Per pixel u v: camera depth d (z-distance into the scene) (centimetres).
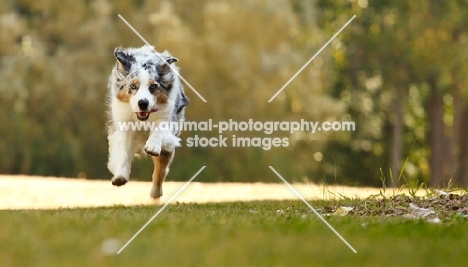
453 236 666
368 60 3428
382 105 3503
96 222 710
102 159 3019
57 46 3108
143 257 542
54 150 2986
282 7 3053
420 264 532
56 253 557
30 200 1292
